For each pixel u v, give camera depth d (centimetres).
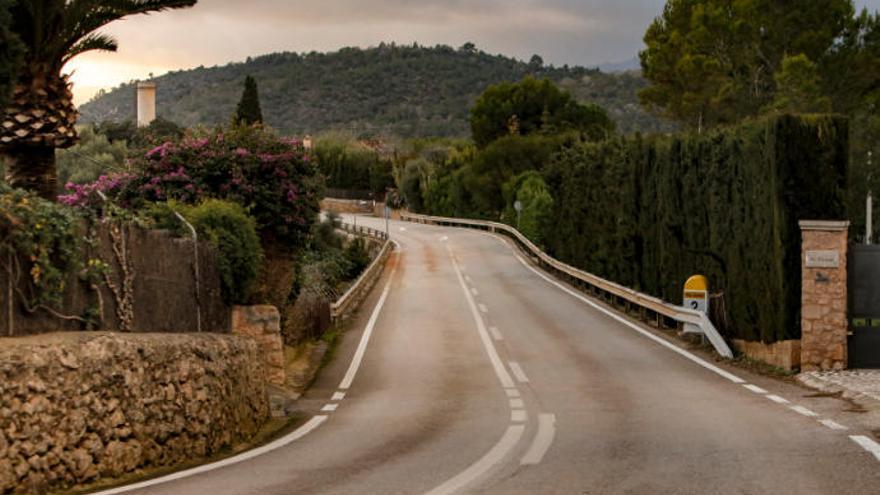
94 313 1278
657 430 1382
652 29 7219
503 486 995
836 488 957
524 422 1505
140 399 1175
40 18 1582
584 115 10162
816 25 6294
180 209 1917
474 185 8400
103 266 1304
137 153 2534
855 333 2017
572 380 2008
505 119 10062
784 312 2042
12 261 1110
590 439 1317
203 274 1812
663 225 2934
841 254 2000
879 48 6194
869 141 5144
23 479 957
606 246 3731
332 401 1888
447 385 2006
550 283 4469
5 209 1098
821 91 5866
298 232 2514
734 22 6353
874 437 1263
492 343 2656
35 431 983
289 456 1262
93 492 1002
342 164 12125
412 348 2620
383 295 4075
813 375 1923
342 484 1026
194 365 1341
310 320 2761
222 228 1972
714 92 6350
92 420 1076
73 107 1669
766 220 2117
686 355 2378
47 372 1020
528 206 6931
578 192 4288
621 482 1005
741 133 2305
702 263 2628
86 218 1309
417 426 1514
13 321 1110
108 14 1689
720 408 1593
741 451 1188
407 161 10488
